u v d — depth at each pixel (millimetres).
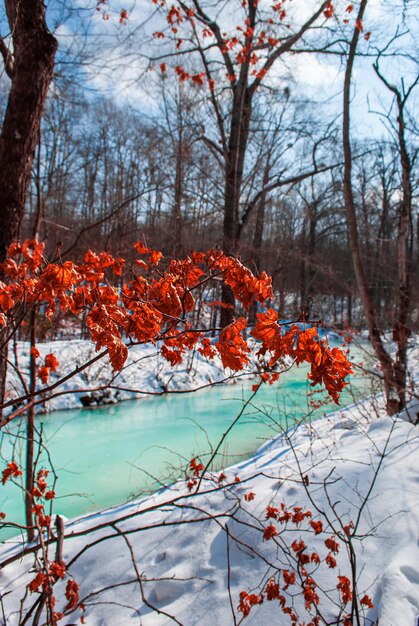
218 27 11609
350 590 2467
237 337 1275
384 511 3139
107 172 19828
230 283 1427
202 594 2877
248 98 13375
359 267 6820
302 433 6496
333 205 20703
